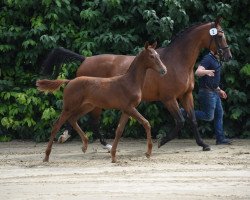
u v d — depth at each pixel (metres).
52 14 14.93
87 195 8.80
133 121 14.95
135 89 11.62
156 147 13.96
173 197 8.65
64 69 14.98
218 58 13.46
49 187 9.40
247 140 15.13
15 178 10.17
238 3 15.23
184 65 12.93
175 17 14.72
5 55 15.63
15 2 15.16
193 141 15.02
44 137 15.30
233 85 15.41
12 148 14.14
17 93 15.12
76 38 15.39
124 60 13.08
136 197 8.65
